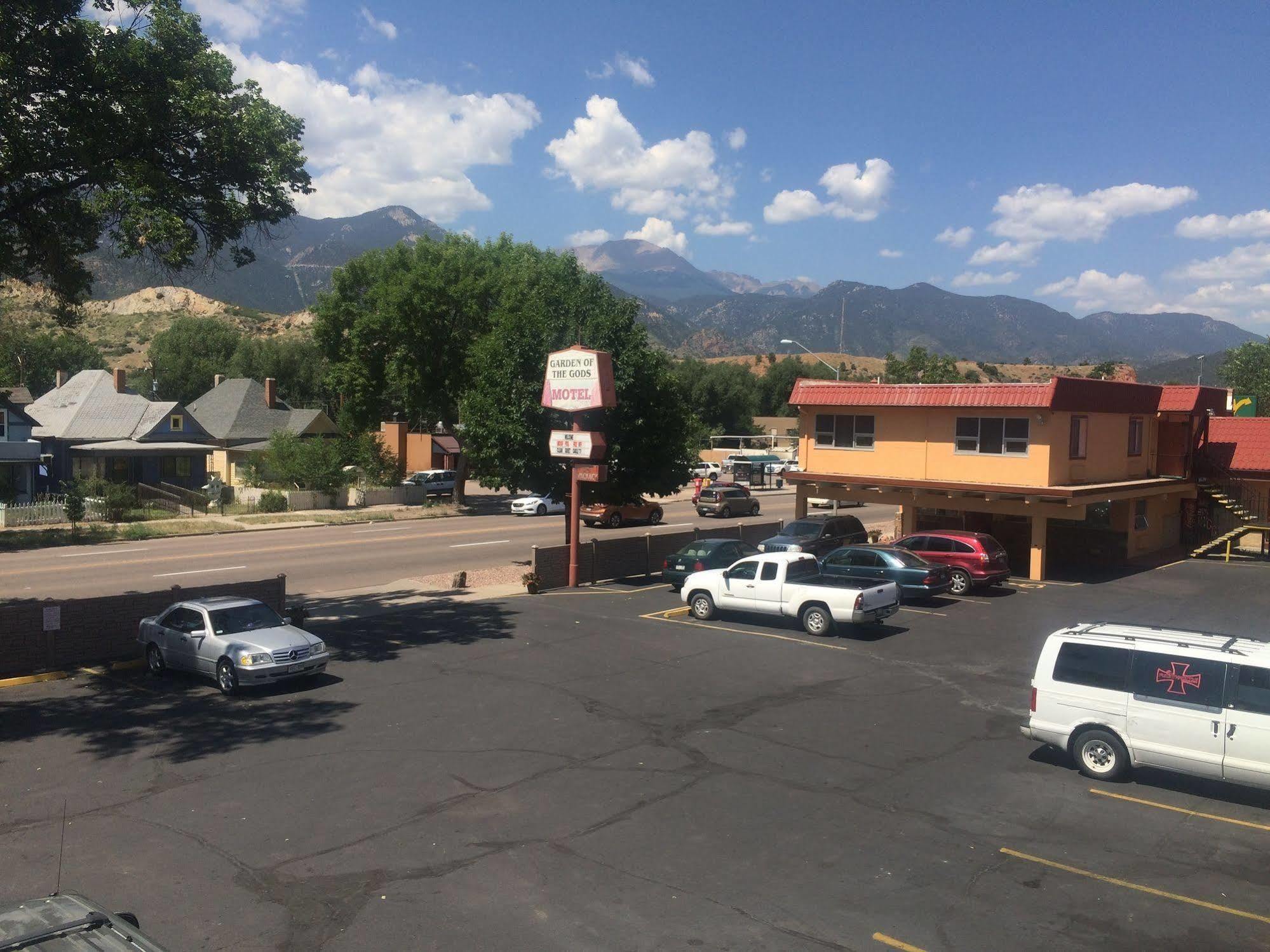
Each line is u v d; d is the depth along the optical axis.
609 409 27.67
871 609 19.86
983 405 27.41
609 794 10.84
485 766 11.84
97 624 18.34
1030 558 29.19
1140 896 8.34
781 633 20.52
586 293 29.39
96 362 89.69
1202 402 33.59
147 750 12.61
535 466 28.69
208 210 19.38
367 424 57.62
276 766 11.89
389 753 12.40
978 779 11.40
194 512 46.78
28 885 8.48
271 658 15.38
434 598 25.23
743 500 51.22
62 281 19.55
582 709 14.49
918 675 16.69
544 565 27.03
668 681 16.28
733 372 116.19
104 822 10.05
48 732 13.51
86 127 17.33
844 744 12.75
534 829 9.80
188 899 8.21
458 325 52.00
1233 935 7.65
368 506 53.84
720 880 8.59
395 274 53.94
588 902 8.14
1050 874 8.78
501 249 57.84
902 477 29.67
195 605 16.83
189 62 18.70
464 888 8.41
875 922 7.82
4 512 41.06
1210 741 10.57
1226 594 25.45
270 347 97.69
